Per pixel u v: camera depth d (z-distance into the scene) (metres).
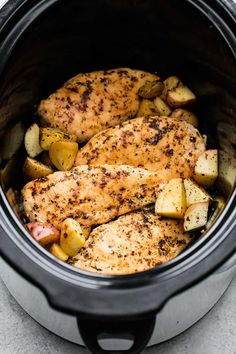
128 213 0.87
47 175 0.89
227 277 0.82
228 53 0.83
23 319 0.91
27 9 0.84
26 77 0.90
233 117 0.87
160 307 0.69
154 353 0.90
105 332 0.71
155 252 0.84
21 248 0.72
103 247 0.83
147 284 0.70
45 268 0.71
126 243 0.84
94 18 0.91
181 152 0.90
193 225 0.86
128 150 0.89
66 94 0.93
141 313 0.69
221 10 0.83
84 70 1.00
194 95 0.96
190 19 0.87
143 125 0.90
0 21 0.83
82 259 0.83
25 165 0.91
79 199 0.87
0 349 0.90
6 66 0.82
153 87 0.94
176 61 0.97
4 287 0.93
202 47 0.90
